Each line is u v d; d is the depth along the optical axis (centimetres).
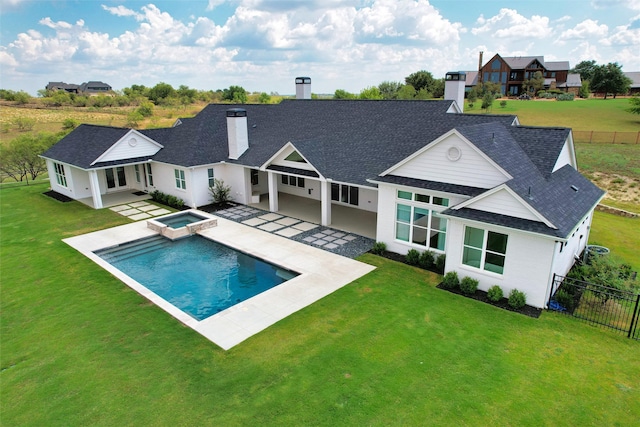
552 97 8162
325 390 977
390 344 1160
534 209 1296
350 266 1705
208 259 1848
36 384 1023
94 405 945
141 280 1648
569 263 1592
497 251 1416
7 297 1473
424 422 880
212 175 2633
